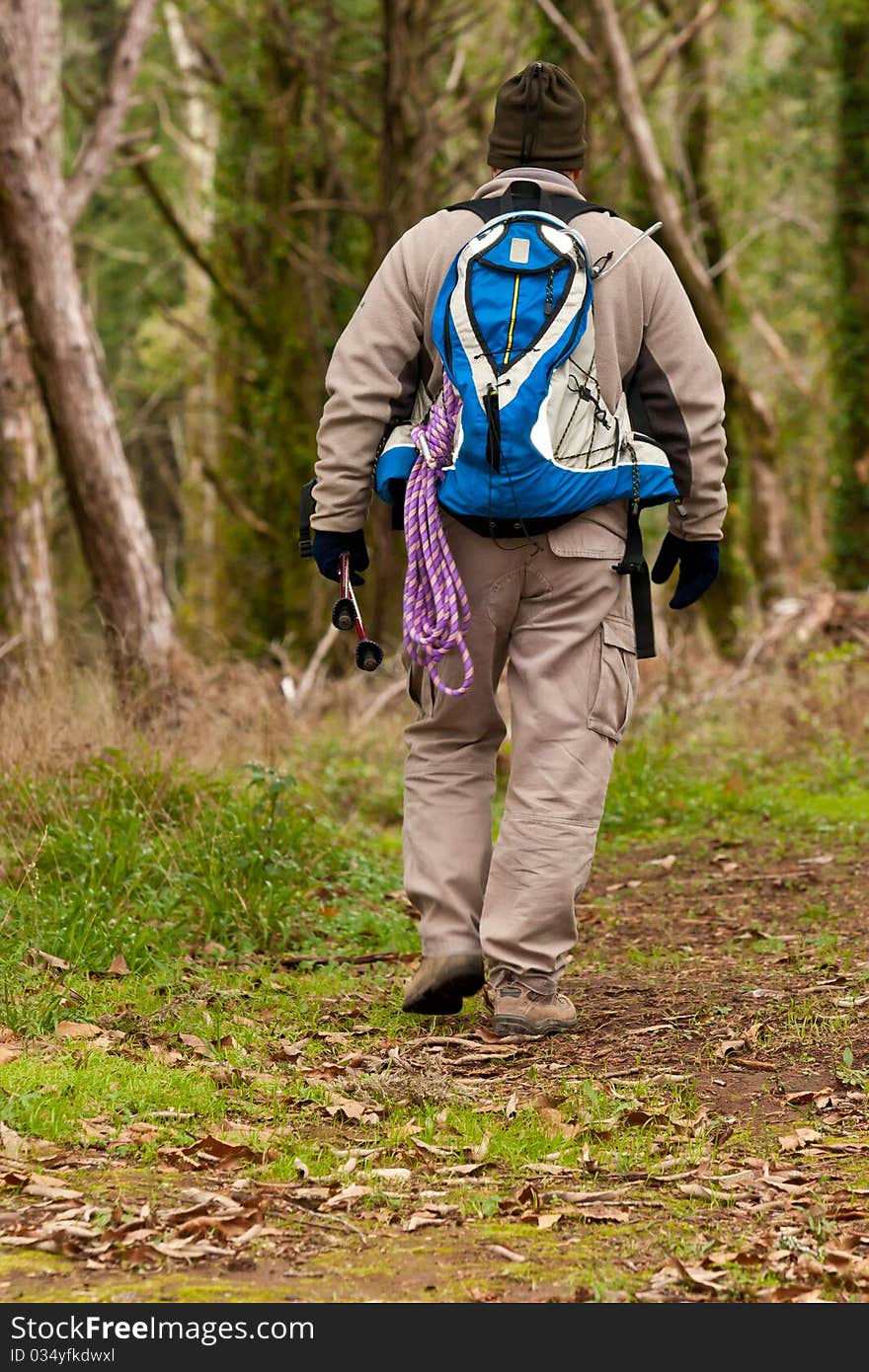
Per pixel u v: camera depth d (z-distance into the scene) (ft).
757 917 35.78
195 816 36.91
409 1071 23.16
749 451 126.52
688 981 29.14
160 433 245.45
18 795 37.11
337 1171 18.81
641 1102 21.67
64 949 29.35
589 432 23.71
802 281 183.11
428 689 25.67
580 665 24.77
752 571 127.75
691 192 130.31
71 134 205.87
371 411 24.34
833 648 67.36
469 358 23.35
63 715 41.73
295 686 72.59
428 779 25.76
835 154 135.03
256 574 141.79
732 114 155.74
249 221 134.10
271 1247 16.28
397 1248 16.35
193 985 28.71
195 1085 21.86
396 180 119.44
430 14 119.03
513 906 24.93
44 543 77.56
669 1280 15.42
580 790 24.82
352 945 33.35
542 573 24.52
